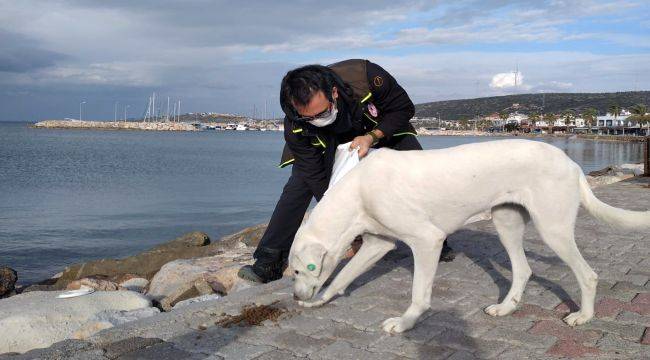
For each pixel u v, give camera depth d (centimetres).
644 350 380
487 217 909
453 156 415
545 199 412
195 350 385
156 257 1174
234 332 416
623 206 1034
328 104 450
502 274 563
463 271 574
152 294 844
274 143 13812
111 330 418
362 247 466
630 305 470
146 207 2964
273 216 607
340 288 463
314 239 423
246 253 988
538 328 421
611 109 19325
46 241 2078
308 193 600
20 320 568
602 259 628
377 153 425
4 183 3975
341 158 497
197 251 1165
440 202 410
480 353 379
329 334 413
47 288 1170
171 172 5106
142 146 10462
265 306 466
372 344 395
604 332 412
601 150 9906
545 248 669
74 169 5209
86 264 1188
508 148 418
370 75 488
